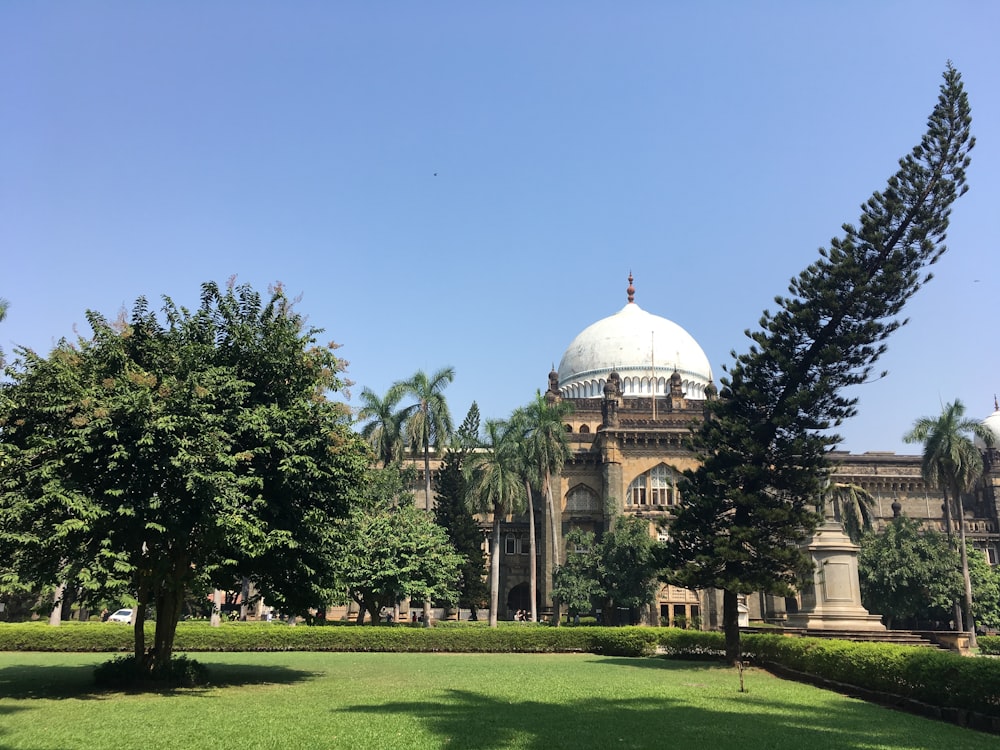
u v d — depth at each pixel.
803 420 32.44
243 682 22.47
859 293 31.39
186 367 21.27
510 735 13.67
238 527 19.48
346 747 12.52
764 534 31.91
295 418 21.88
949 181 31.30
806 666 24.38
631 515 57.19
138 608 22.23
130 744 12.76
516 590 75.25
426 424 54.19
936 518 75.06
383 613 60.19
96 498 19.27
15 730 14.01
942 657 17.80
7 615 51.09
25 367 20.61
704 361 83.94
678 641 34.50
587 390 80.50
